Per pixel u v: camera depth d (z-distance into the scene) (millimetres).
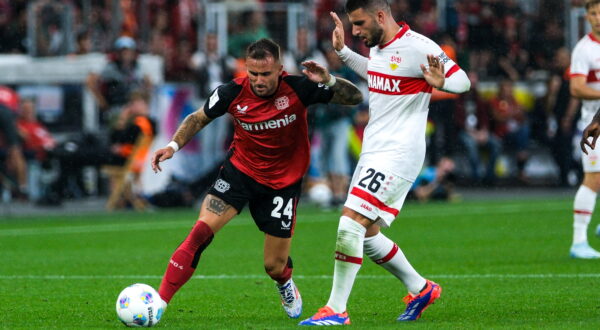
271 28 69750
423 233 45906
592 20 34875
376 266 34656
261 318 24141
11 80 64062
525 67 76438
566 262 34531
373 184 22422
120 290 29641
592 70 35344
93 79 61938
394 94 22875
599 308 24562
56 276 33219
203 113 23625
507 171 73000
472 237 43906
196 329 22000
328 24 78250
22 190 62375
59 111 64562
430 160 68562
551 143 70375
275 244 23625
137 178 61219
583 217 35688
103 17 82000
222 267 35219
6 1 78375
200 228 23109
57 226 52375
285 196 23578
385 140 22797
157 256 39156
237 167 23516
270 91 22875
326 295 28328
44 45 69188
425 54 22531
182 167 62656
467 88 22766
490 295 27266
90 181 68375
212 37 62094
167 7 83438
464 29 77562
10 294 28797
